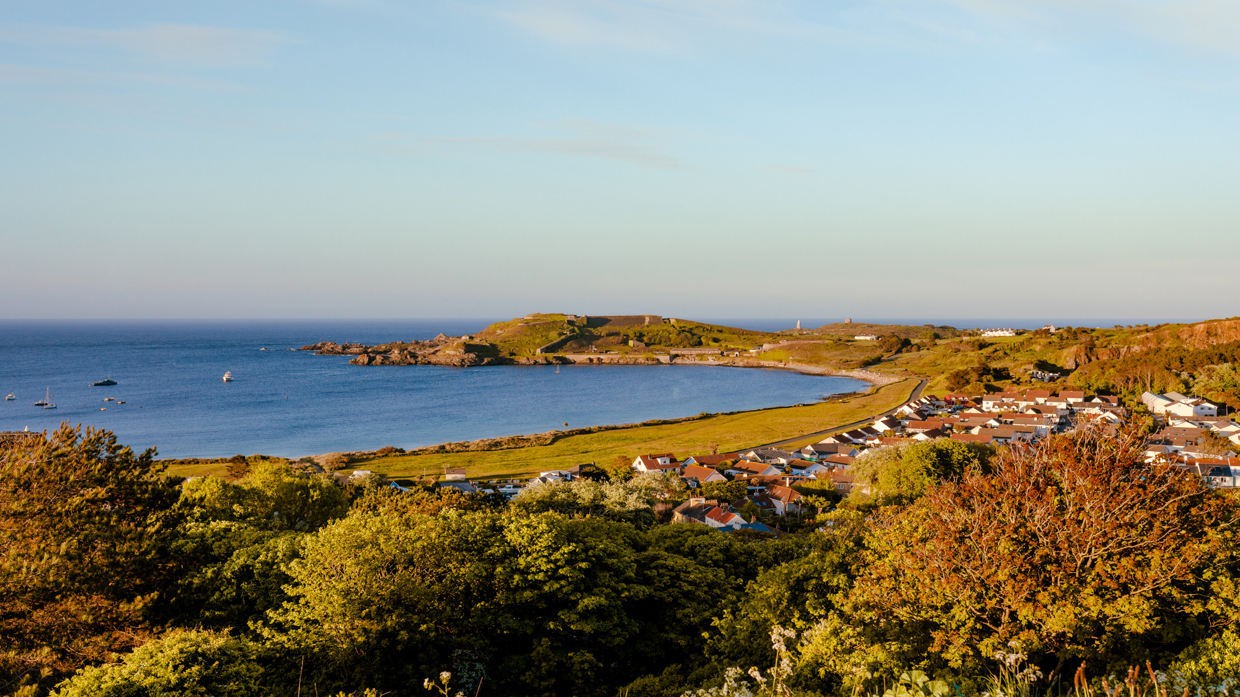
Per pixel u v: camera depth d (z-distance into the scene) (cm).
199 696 1555
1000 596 1653
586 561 2759
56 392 19175
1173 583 1639
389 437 13175
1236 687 1087
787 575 2356
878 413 14925
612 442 12112
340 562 2331
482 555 2692
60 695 1495
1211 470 7862
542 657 2306
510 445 11869
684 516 6462
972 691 1120
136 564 2156
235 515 4400
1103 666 1527
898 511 2448
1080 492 1714
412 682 2064
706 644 2497
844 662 1661
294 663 2053
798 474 9219
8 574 1830
